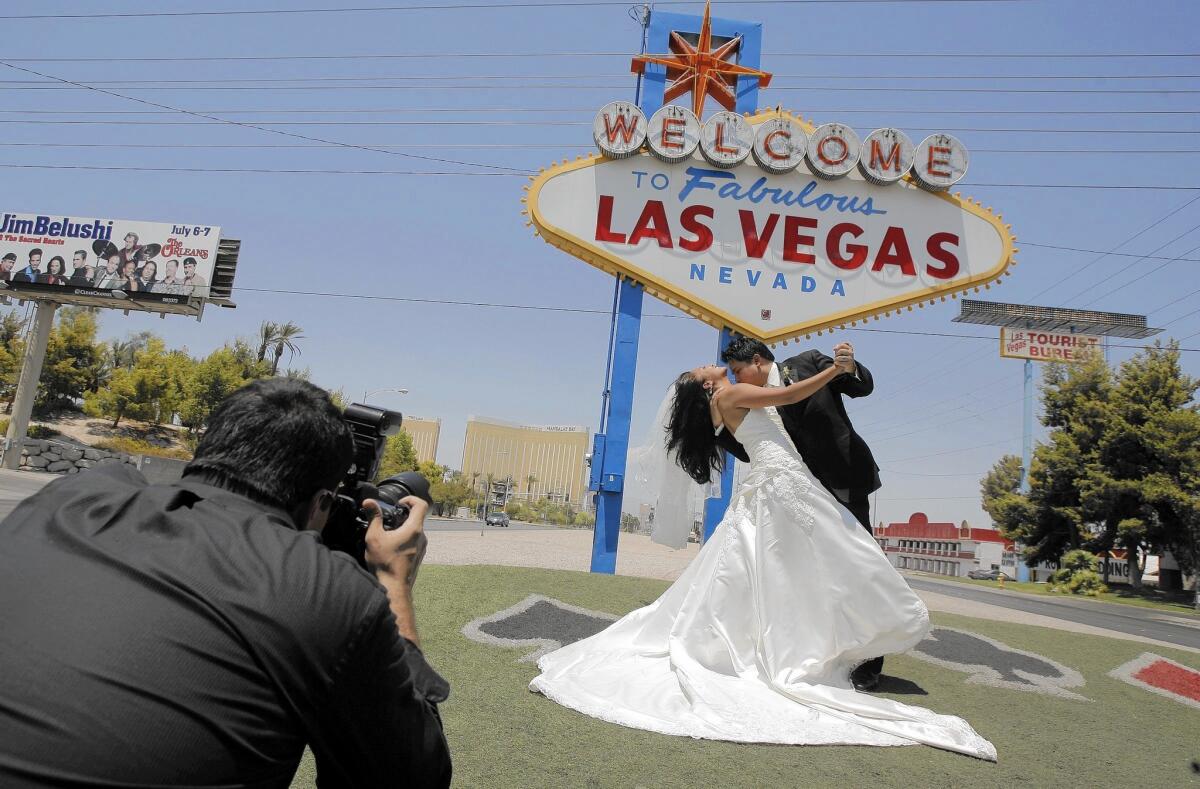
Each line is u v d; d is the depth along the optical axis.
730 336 7.66
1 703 0.91
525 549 9.44
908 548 79.50
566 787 2.41
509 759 2.59
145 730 0.92
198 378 38.50
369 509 1.46
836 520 3.85
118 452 31.02
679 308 7.64
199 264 25.81
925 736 3.18
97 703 0.92
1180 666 5.35
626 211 7.69
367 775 1.13
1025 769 3.02
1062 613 15.01
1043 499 34.00
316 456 1.29
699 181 7.77
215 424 1.30
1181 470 29.25
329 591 1.08
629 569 8.17
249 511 1.18
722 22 8.88
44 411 37.50
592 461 7.41
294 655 1.02
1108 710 4.15
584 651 3.98
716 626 3.77
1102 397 32.78
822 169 7.73
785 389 3.92
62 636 0.96
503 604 5.11
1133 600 28.81
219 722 0.96
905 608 3.72
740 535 3.92
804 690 3.50
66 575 1.02
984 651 5.17
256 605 1.02
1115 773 3.08
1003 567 59.75
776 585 3.76
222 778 0.96
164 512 1.13
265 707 1.00
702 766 2.70
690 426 4.49
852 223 7.77
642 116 7.71
